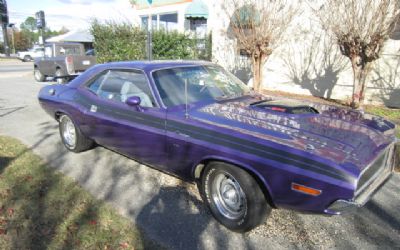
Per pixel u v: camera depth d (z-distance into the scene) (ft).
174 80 12.14
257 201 8.79
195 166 10.08
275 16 29.48
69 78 20.84
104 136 13.41
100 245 8.80
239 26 29.94
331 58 31.78
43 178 12.80
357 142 8.64
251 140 8.71
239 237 9.32
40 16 48.55
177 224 9.89
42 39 50.19
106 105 13.01
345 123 10.02
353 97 25.31
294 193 8.05
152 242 8.98
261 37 27.96
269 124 9.58
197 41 41.11
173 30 40.68
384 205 11.05
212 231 9.59
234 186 9.30
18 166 13.93
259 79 29.81
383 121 10.89
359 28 22.58
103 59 42.24
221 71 14.33
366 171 8.11
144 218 10.17
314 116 10.48
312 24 32.24
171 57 39.40
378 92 29.37
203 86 12.65
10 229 9.49
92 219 10.00
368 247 8.86
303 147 8.13
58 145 17.03
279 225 9.91
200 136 9.70
